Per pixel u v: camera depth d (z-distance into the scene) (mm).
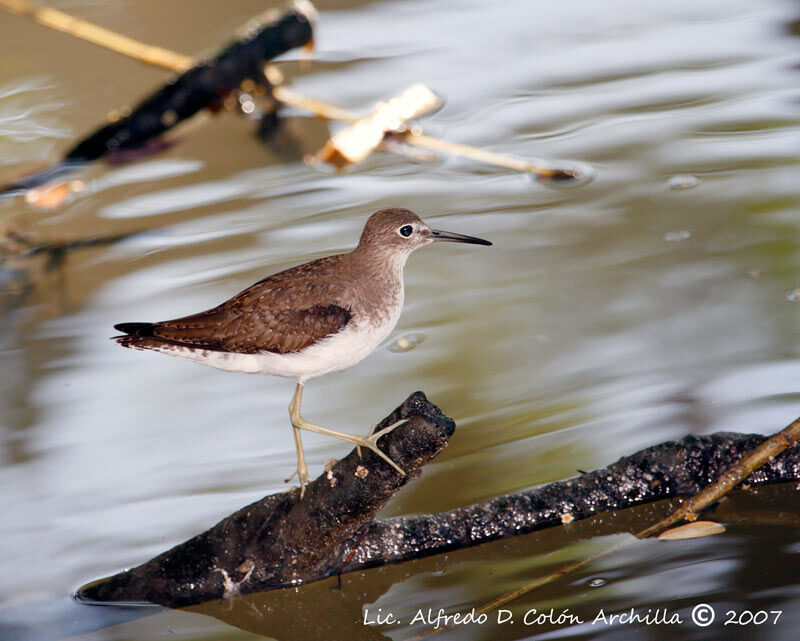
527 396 11203
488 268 13844
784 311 12312
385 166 16391
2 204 15688
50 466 10617
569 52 19219
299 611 8703
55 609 8789
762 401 10703
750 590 8305
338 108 17641
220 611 8734
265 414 11430
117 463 10633
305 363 9047
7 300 13484
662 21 20203
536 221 14758
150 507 9961
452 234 9891
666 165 15742
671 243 13930
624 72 18469
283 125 17422
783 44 19031
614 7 20812
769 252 13500
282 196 15688
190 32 19422
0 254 14430
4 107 17859
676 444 9555
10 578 9117
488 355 12047
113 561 9273
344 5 21016
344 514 8203
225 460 10625
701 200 14797
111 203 15672
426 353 12195
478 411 11000
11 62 18812
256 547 8594
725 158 15750
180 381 12148
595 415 10750
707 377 11242
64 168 16391
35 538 9602
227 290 13500
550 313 12742
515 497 9367
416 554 9094
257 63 16406
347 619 8523
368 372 11938
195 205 15570
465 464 10094
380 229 9578
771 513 9227
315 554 8555
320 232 14719
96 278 13914
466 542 9172
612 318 12555
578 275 13484
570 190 15398
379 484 7984
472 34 19875
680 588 8406
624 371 11531
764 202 14531
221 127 17438
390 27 20172
